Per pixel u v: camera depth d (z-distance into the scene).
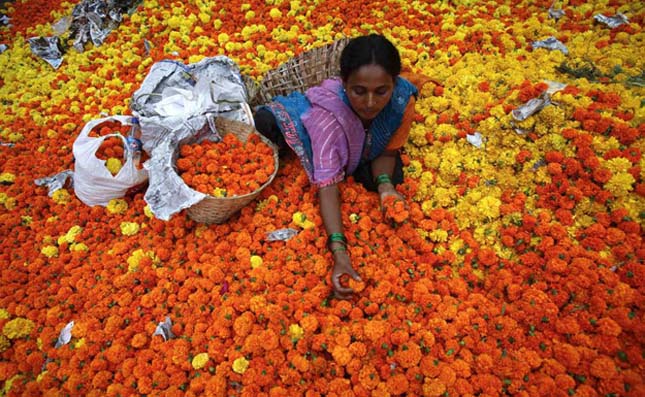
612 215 2.45
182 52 4.10
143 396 2.19
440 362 2.09
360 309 2.33
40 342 2.43
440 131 3.05
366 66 2.21
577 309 2.18
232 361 2.18
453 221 2.67
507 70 3.40
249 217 2.81
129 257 2.69
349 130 2.62
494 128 2.98
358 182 2.99
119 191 3.01
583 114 2.79
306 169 2.82
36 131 3.71
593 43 3.57
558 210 2.56
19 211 3.13
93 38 4.59
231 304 2.35
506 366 2.04
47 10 5.25
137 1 4.88
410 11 4.23
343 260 2.42
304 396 2.10
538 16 3.95
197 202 2.56
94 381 2.22
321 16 4.34
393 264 2.49
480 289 2.43
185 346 2.25
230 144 3.05
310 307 2.35
